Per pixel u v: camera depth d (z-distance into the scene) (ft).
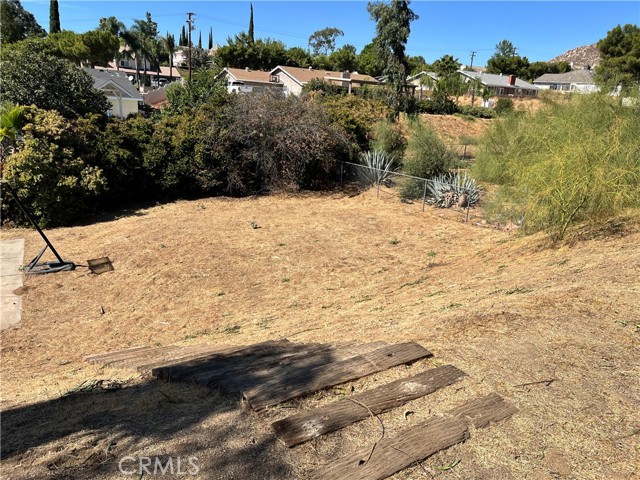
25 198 41.70
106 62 174.91
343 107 63.87
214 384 11.26
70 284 29.48
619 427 8.30
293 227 41.57
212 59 217.15
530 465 7.42
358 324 17.95
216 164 53.01
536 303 14.87
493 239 36.06
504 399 9.31
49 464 8.23
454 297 19.48
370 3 96.32
